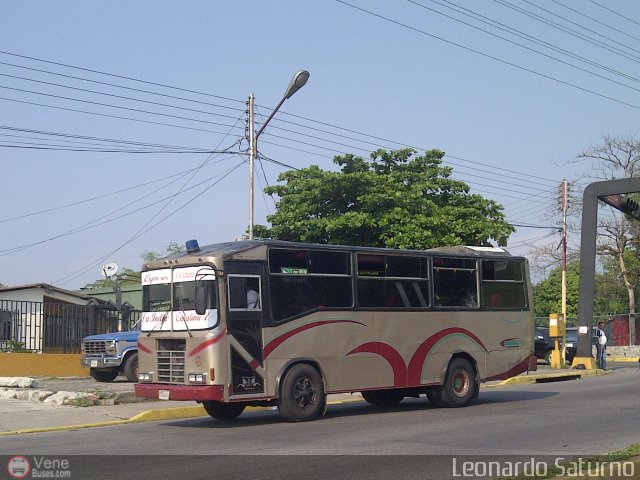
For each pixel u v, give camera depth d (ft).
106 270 93.76
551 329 104.27
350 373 49.26
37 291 97.96
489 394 65.51
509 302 59.47
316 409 47.29
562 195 137.69
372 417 48.73
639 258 161.38
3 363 78.54
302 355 47.19
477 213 101.86
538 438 37.83
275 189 101.55
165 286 46.73
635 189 93.61
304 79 75.97
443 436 39.11
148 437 41.11
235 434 41.57
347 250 50.21
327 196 98.78
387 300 51.85
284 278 47.14
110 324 90.63
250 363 44.96
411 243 92.38
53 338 84.74
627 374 91.91
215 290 44.37
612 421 43.98
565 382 80.53
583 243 97.45
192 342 44.55
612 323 150.00
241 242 47.32
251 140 87.86
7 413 50.88
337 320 48.98
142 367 47.55
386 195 95.40
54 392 57.67
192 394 44.04
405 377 51.93
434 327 54.03
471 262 57.31
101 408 53.21
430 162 106.42
